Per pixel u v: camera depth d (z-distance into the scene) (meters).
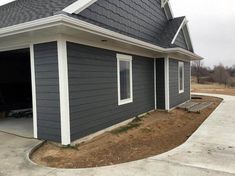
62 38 5.34
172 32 11.47
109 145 5.76
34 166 4.22
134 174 3.88
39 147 5.36
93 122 6.42
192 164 4.31
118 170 4.05
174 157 4.68
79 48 5.90
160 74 10.81
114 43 6.97
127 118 8.38
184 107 11.54
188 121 8.81
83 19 5.93
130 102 8.59
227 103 13.55
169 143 5.96
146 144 5.87
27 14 6.20
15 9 7.51
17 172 3.96
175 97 11.91
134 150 5.36
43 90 5.71
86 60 6.14
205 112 10.77
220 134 6.54
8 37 5.76
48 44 5.55
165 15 12.73
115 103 7.56
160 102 10.89
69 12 5.52
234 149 5.21
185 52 10.38
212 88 28.00
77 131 5.78
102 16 7.24
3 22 6.56
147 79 10.13
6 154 4.75
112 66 7.37
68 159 4.71
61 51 5.33
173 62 11.57
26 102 10.45
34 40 5.77
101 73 6.79
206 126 7.59
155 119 9.16
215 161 4.47
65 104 5.38
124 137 6.58
